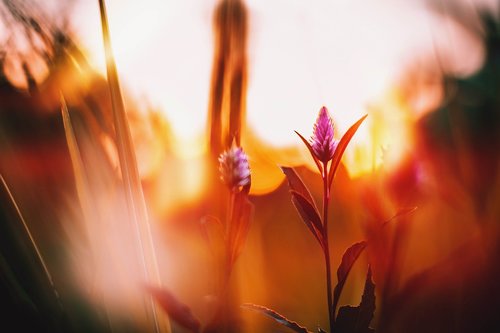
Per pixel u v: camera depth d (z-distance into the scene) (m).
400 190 0.71
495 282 0.72
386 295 0.71
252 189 0.87
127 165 0.69
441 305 0.73
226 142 0.72
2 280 0.68
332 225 0.83
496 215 0.75
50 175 0.75
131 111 0.80
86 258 0.73
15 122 0.73
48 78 0.73
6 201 0.69
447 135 0.83
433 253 0.77
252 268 0.78
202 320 0.71
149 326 0.68
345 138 0.62
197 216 0.78
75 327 0.70
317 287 0.80
